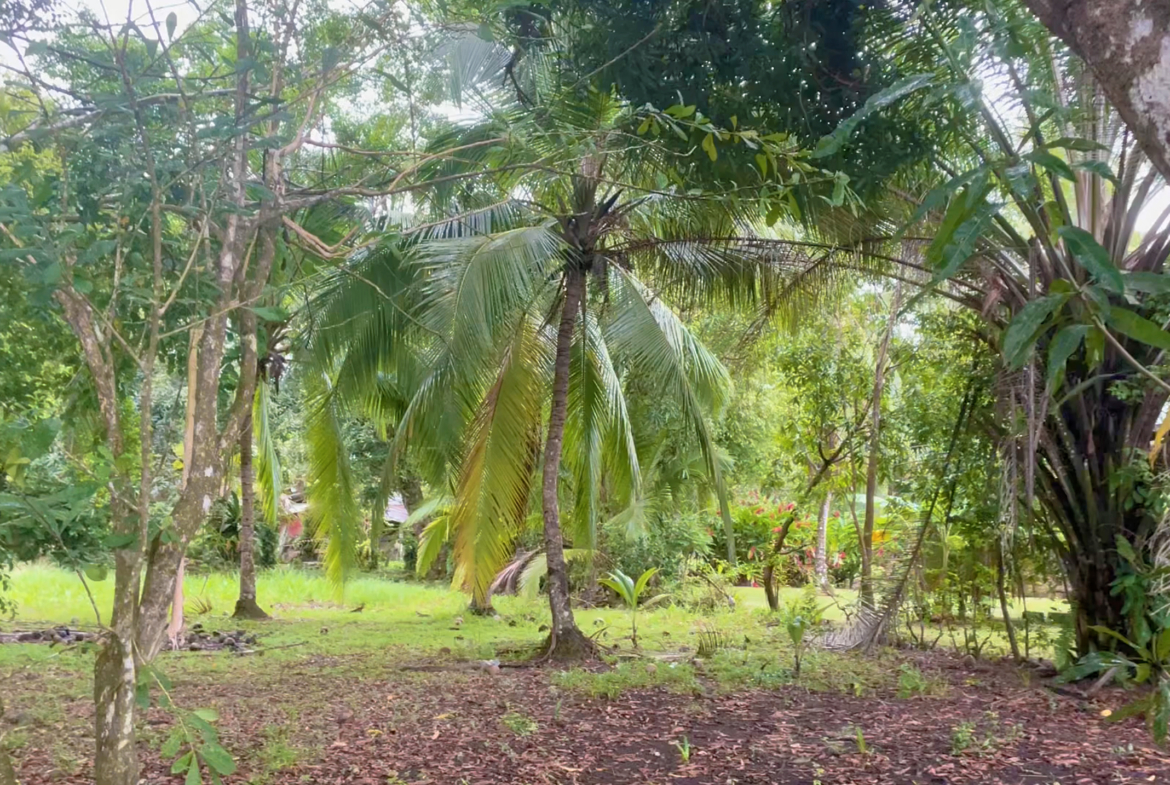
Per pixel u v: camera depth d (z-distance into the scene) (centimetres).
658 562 1426
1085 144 178
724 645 893
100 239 293
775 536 1510
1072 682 677
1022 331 173
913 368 866
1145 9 156
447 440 916
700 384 1047
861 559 1011
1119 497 677
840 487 1160
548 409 1019
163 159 321
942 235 183
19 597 1359
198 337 310
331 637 1037
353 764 467
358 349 949
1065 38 173
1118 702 620
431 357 941
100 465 247
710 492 1486
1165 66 154
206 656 879
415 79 475
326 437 1086
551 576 852
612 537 1430
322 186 483
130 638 257
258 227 344
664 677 699
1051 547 762
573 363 949
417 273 850
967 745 508
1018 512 727
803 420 1083
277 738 509
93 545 315
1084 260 165
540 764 472
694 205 768
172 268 354
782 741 523
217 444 303
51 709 599
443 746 505
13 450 238
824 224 730
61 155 306
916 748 509
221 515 1681
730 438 1551
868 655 834
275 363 1023
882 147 588
